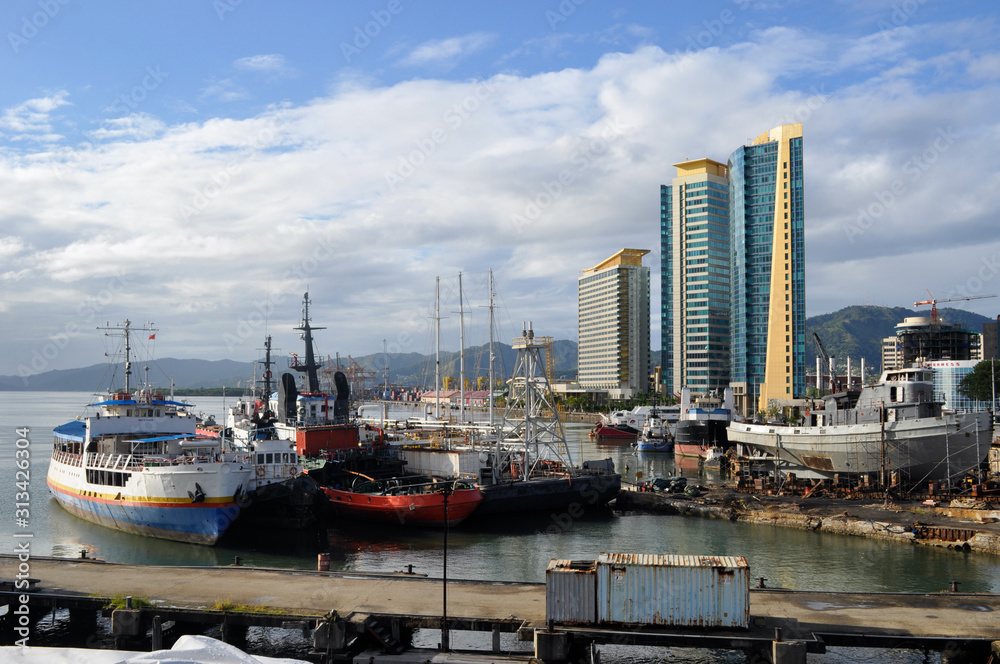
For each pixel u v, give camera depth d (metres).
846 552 69.62
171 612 41.88
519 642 45.78
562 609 39.47
